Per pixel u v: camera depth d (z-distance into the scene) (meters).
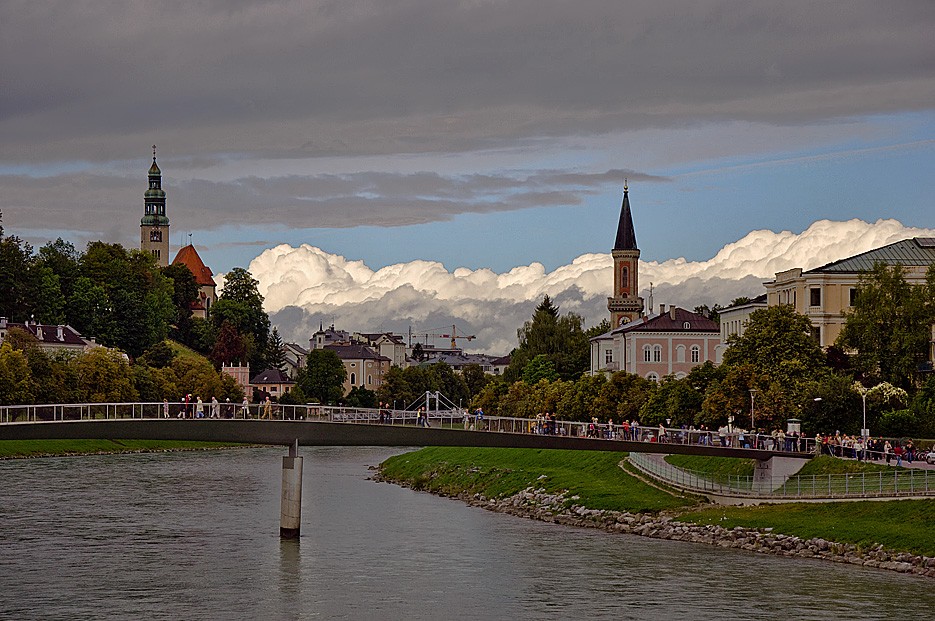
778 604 121.50
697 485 181.75
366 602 122.88
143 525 169.75
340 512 190.12
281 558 145.62
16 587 127.50
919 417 199.00
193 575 134.62
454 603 122.94
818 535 148.88
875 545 142.50
